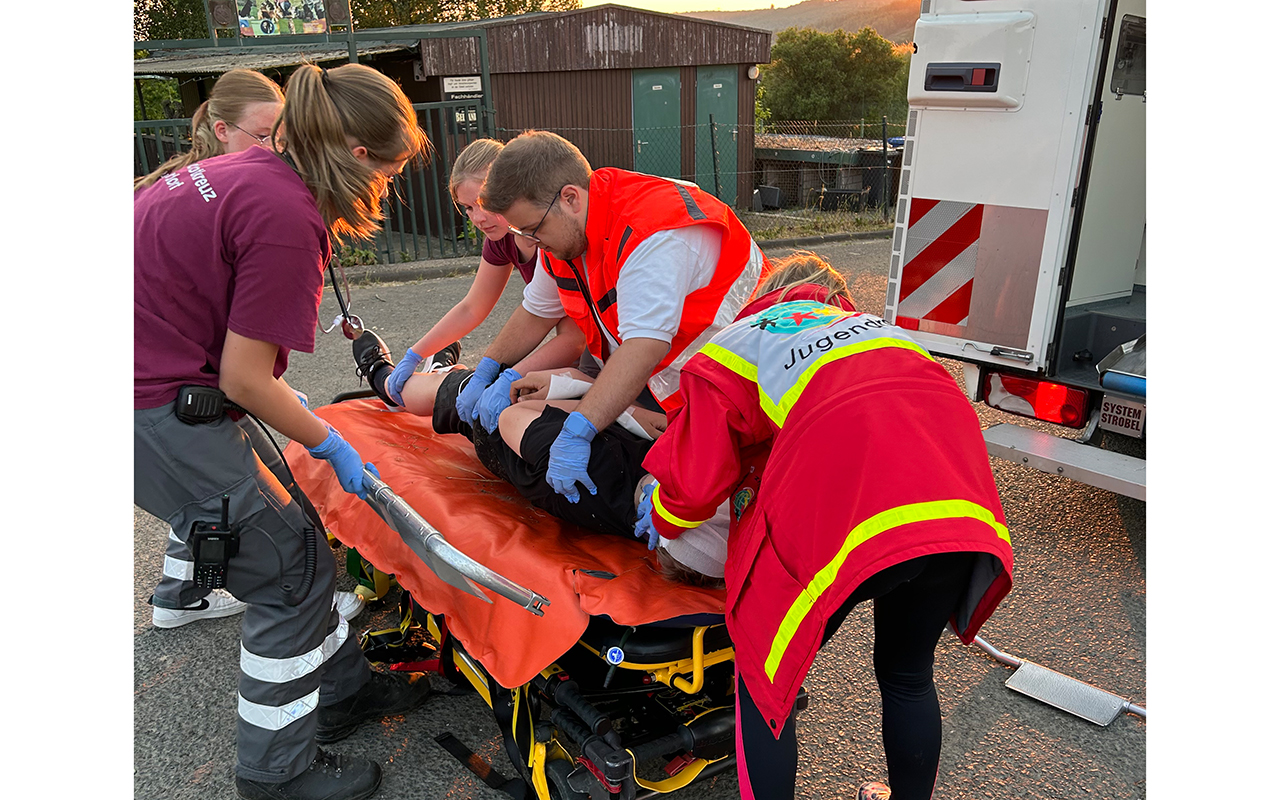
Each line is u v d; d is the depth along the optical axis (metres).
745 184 17.78
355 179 2.10
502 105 14.87
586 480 2.34
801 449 1.78
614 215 2.35
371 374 3.33
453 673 2.83
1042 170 3.82
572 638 2.10
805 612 1.72
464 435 3.05
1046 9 3.68
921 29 4.04
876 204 16.77
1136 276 4.97
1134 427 3.86
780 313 1.98
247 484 2.10
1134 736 2.76
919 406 1.78
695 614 2.09
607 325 2.55
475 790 2.51
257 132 2.73
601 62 15.56
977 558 1.80
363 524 2.88
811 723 2.82
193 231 1.96
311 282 2.03
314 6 11.14
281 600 2.21
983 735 2.77
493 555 2.37
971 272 4.14
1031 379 4.15
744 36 16.81
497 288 3.49
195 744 2.71
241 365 1.99
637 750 2.10
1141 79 4.44
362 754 2.65
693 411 1.91
